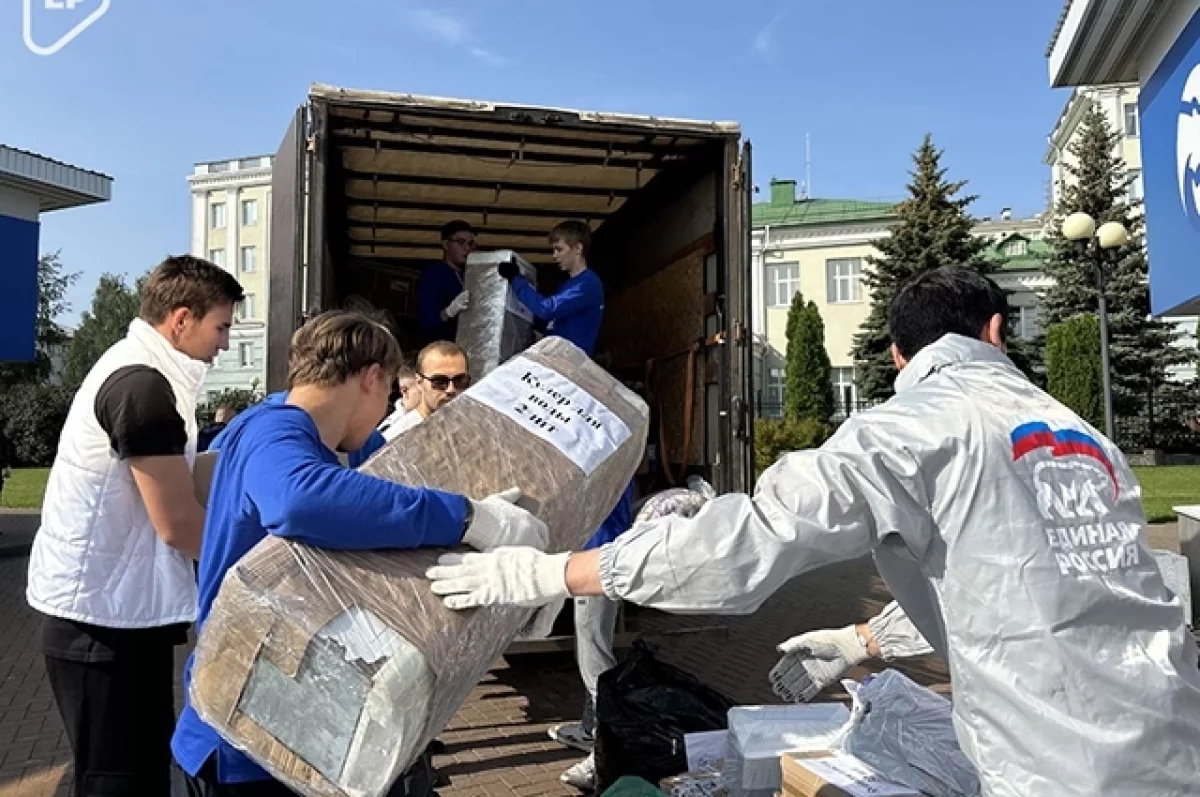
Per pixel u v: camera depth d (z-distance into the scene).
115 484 2.43
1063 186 30.80
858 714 2.50
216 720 1.67
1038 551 1.54
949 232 30.00
